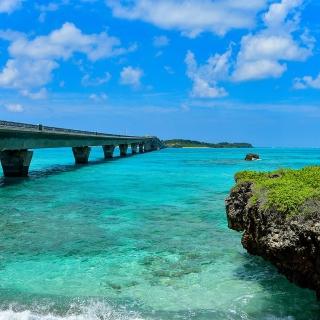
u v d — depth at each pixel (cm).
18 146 4647
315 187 1155
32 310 1048
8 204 2716
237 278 1266
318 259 927
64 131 6266
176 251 1562
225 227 1964
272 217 1026
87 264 1420
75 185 3916
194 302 1097
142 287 1205
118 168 6519
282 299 1107
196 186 3781
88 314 1023
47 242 1711
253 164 7794
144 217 2227
